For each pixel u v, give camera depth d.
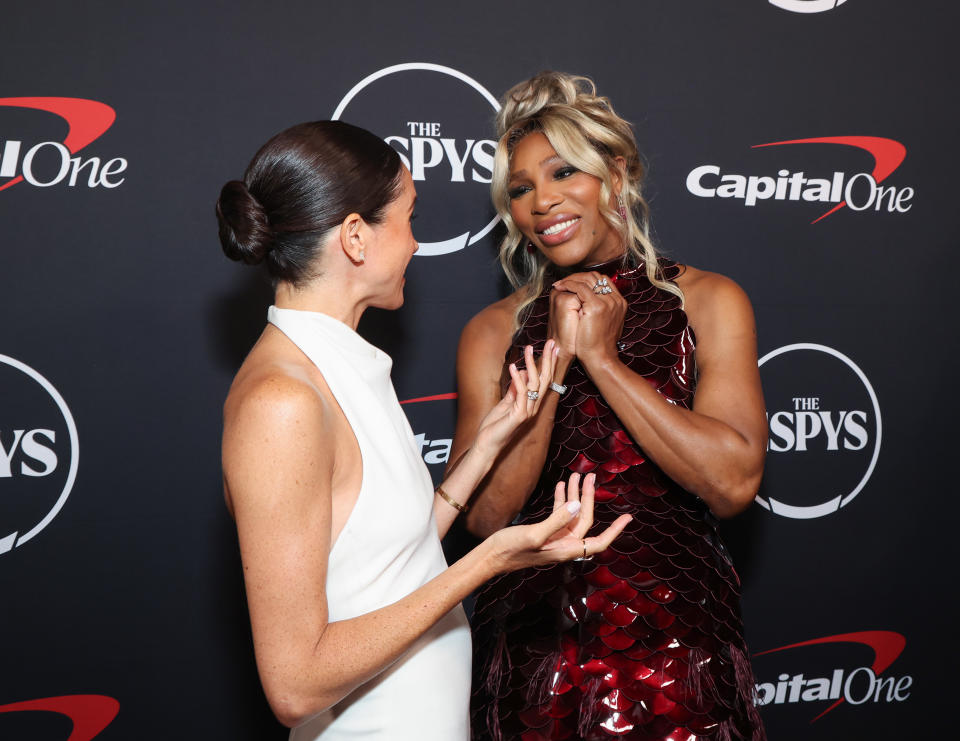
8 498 1.78
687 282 1.52
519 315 1.61
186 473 1.85
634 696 1.28
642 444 1.38
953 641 2.22
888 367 2.14
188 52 1.79
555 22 1.93
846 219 2.10
